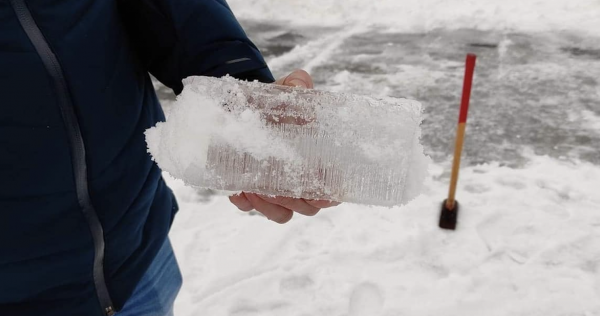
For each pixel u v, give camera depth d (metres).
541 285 2.64
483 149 3.79
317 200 0.84
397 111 0.78
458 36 5.75
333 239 3.00
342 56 5.50
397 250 2.90
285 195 0.81
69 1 0.98
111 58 1.10
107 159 1.12
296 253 2.93
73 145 1.03
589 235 2.94
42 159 1.00
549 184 3.39
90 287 1.21
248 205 0.94
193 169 0.78
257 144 0.78
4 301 1.11
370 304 2.60
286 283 2.75
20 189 1.00
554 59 5.11
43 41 0.93
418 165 0.79
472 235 2.98
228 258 2.92
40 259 1.09
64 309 1.19
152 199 1.34
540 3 6.32
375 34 6.01
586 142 3.83
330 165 0.79
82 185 1.08
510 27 5.86
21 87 0.93
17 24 0.90
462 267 2.77
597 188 3.33
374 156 0.78
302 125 0.79
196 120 0.77
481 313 2.52
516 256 2.83
